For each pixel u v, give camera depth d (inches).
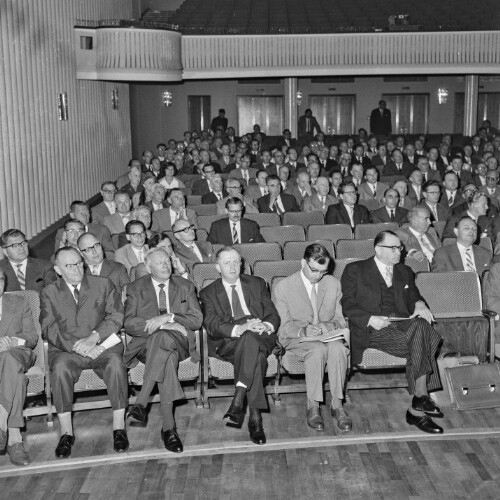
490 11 754.2
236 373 193.9
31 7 418.3
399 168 508.4
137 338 199.9
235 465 177.3
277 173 482.6
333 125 875.4
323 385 205.6
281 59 644.1
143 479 171.2
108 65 546.3
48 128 451.5
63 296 199.5
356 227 298.8
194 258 265.7
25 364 188.7
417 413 197.0
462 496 160.7
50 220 450.3
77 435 194.9
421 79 861.2
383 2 815.1
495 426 195.9
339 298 212.5
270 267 238.7
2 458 183.2
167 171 430.6
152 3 906.1
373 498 160.9
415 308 209.8
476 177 468.8
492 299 221.0
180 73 598.5
